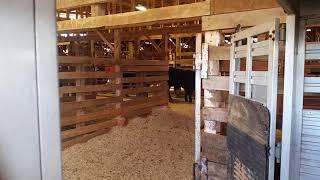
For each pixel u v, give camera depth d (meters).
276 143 1.94
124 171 3.51
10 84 0.37
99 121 5.27
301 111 1.87
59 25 5.34
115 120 5.55
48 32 0.40
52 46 0.40
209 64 2.96
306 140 1.87
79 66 4.63
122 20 4.51
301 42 1.85
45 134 0.40
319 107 1.91
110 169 3.56
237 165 2.28
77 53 9.62
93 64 4.91
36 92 0.39
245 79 2.21
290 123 1.87
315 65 2.84
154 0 6.70
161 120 6.23
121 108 5.71
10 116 0.37
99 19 4.83
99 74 5.08
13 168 0.37
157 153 4.18
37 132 0.39
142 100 6.50
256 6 2.67
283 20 2.47
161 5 6.69
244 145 2.09
